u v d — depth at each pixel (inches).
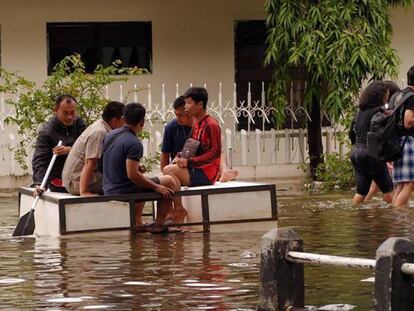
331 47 951.6
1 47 1049.5
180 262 513.7
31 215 654.5
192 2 1075.3
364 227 631.2
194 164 669.3
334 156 962.1
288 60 978.1
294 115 1026.1
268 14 984.3
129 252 553.9
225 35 1082.1
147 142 976.9
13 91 895.7
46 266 511.2
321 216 701.3
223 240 596.7
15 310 403.5
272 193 653.3
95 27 1066.7
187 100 682.2
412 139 714.8
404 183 722.8
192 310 396.8
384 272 332.8
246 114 1034.7
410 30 1107.3
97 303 414.6
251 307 399.5
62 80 943.0
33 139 944.9
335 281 450.9
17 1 1049.5
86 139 649.0
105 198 628.4
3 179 973.8
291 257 379.2
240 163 1035.9
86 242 601.0
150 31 1070.4
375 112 724.0
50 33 1060.5
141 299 420.5
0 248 583.5
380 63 960.9
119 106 651.5
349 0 965.8
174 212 643.5
